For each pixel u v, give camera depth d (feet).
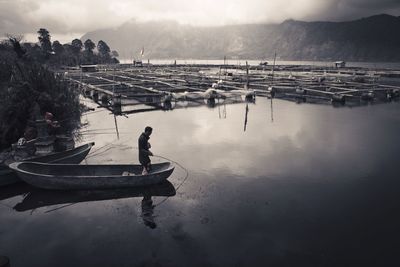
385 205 29.76
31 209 29.27
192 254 22.20
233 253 22.30
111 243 23.67
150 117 78.38
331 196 31.86
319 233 24.90
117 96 93.09
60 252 22.58
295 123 70.18
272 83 150.51
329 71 234.38
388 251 22.52
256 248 22.90
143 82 146.41
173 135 58.75
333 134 59.36
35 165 34.35
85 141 54.34
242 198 31.45
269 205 29.86
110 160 43.50
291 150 48.67
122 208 29.45
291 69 275.18
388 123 69.51
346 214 28.02
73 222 26.89
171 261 21.44
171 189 33.73
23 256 22.11
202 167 40.73
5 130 47.37
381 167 40.42
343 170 39.45
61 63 299.17
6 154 41.91
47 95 55.77
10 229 25.76
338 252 22.44
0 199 31.24
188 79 172.76
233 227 25.86
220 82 140.46
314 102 106.42
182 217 27.66
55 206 29.89
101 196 31.94
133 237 24.49
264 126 67.00
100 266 21.01
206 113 84.64
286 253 22.30
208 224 26.40
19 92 50.67
